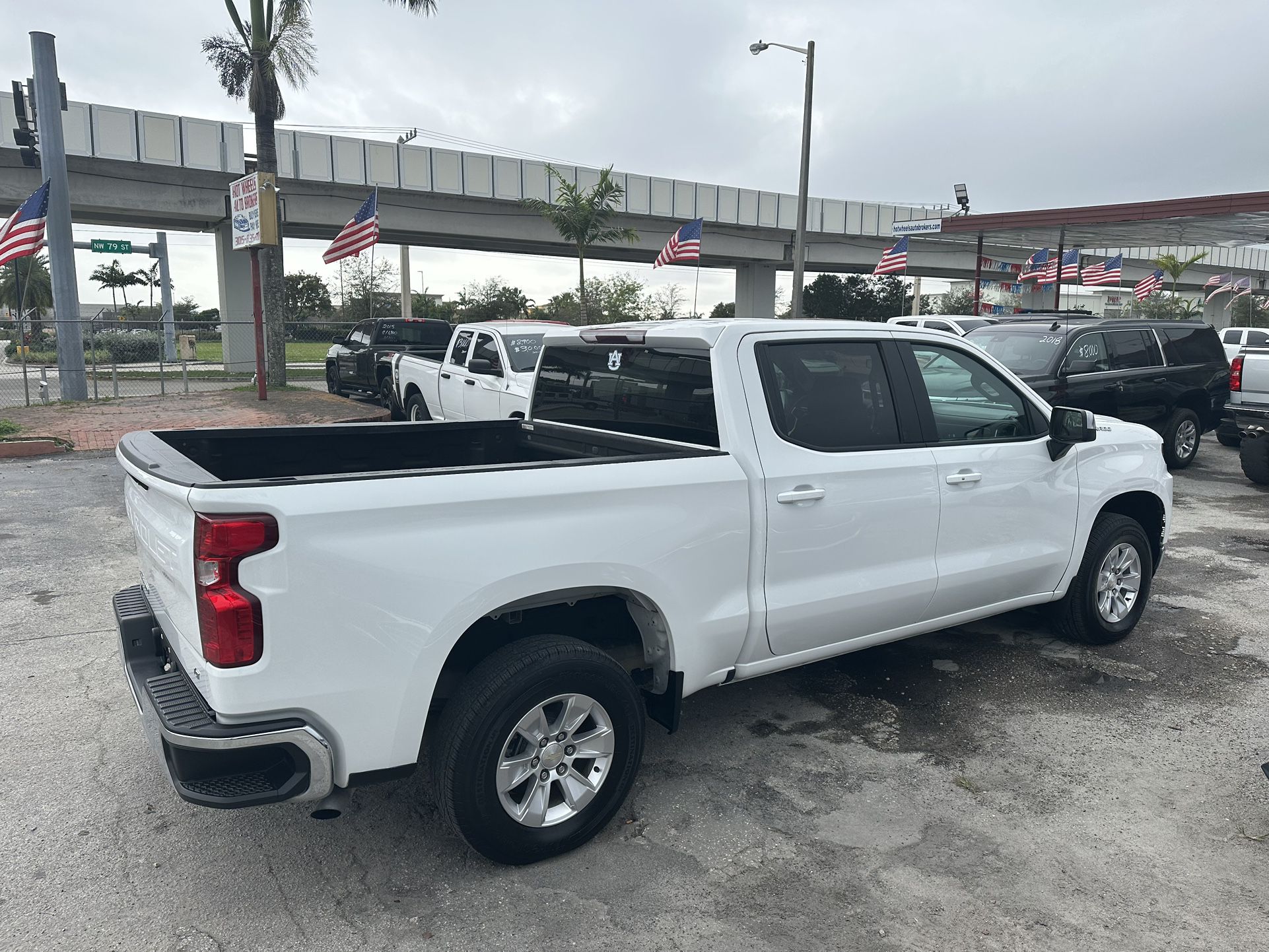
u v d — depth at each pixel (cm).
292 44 1845
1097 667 499
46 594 603
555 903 296
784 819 347
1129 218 2331
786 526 366
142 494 327
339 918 287
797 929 284
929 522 417
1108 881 309
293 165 2973
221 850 323
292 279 5400
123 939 275
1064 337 1041
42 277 5569
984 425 450
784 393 376
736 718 435
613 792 329
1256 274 6338
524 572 296
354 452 431
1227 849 328
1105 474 504
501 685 296
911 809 355
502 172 3372
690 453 359
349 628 267
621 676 323
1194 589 646
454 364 1186
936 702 454
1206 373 1154
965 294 6244
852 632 405
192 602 264
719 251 4122
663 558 331
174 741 256
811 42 2358
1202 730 425
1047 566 480
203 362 3228
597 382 437
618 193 2638
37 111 1691
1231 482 1075
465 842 327
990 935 281
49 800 354
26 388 1652
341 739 273
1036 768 388
